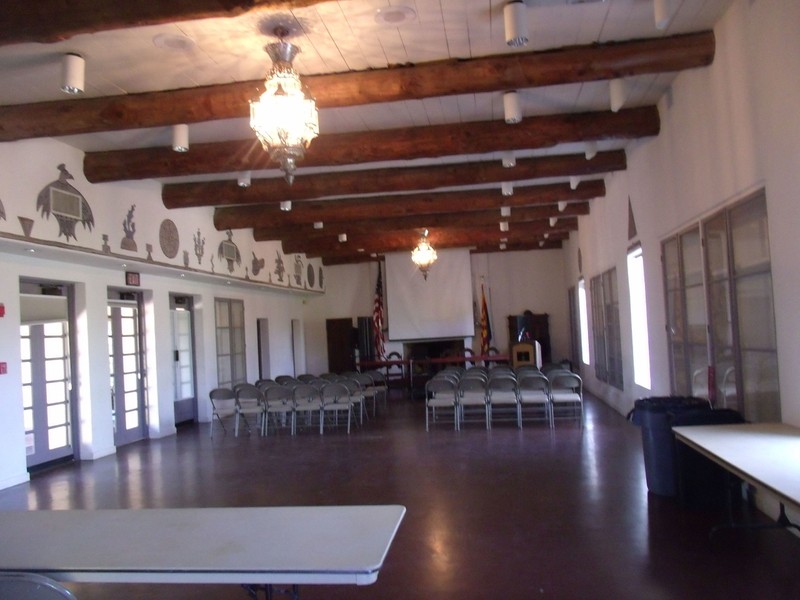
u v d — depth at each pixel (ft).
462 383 28.63
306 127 13.84
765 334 14.40
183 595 11.79
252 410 30.73
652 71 16.47
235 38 14.64
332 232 38.73
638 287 27.68
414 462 22.29
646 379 27.30
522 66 16.26
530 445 24.20
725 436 12.52
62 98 17.66
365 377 35.99
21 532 8.35
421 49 15.69
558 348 52.16
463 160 26.78
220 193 28.07
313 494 18.65
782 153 13.01
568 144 25.48
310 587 11.73
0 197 18.83
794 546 12.76
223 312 38.81
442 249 50.08
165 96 17.35
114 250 24.38
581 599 10.78
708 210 17.40
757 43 13.74
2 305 21.42
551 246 52.11
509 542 13.73
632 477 18.65
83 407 25.54
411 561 12.88
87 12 11.60
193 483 20.81
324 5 13.33
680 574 11.62
